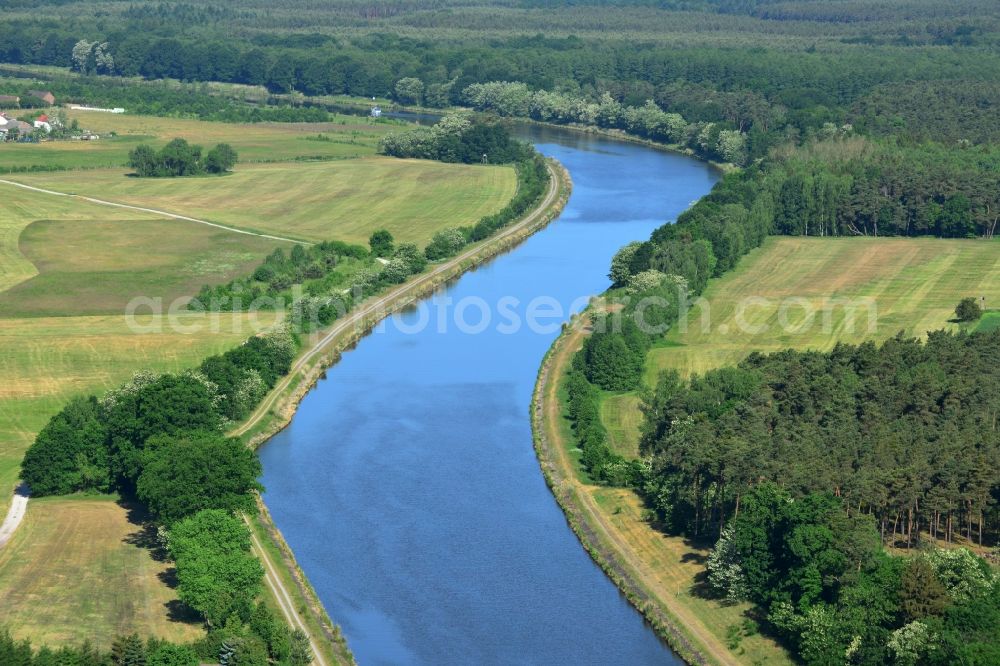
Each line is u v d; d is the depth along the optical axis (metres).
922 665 194.25
